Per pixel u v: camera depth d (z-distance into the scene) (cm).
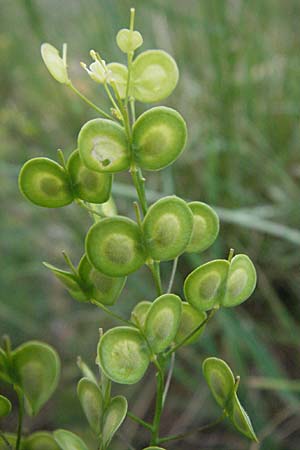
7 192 27
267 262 24
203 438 21
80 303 25
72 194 11
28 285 25
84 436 21
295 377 22
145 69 11
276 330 23
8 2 32
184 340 12
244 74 26
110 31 26
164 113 10
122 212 25
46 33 29
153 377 23
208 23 26
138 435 22
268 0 27
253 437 11
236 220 22
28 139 29
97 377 23
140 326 11
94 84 28
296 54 27
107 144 10
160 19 27
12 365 12
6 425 22
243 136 26
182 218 11
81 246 25
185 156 25
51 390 12
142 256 11
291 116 26
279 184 25
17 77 31
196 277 11
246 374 20
